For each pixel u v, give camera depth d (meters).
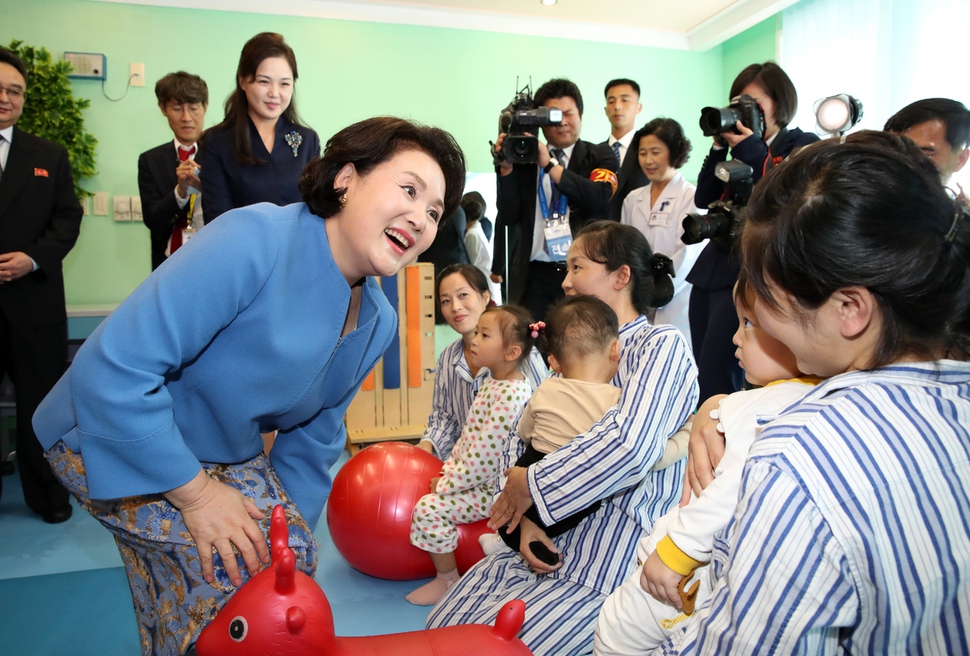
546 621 1.29
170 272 0.97
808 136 2.33
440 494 1.85
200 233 1.02
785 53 4.77
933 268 0.57
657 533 0.94
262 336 1.03
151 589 1.13
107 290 4.35
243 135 2.23
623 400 1.33
